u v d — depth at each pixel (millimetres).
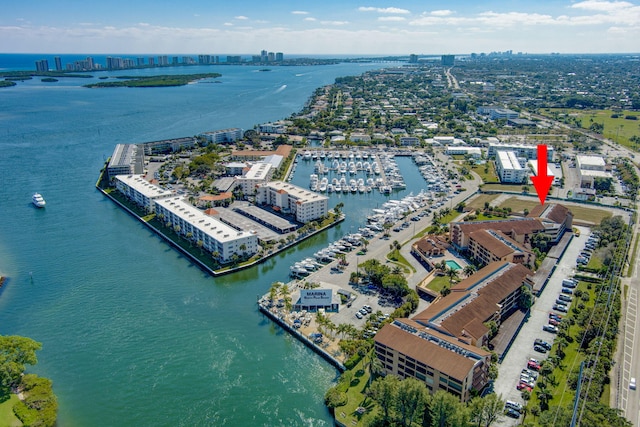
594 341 181875
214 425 155750
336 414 155875
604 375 165375
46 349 193625
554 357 177625
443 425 140375
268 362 186625
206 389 171875
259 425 155875
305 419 158375
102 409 162000
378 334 175000
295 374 180000
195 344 197500
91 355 190125
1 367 158125
